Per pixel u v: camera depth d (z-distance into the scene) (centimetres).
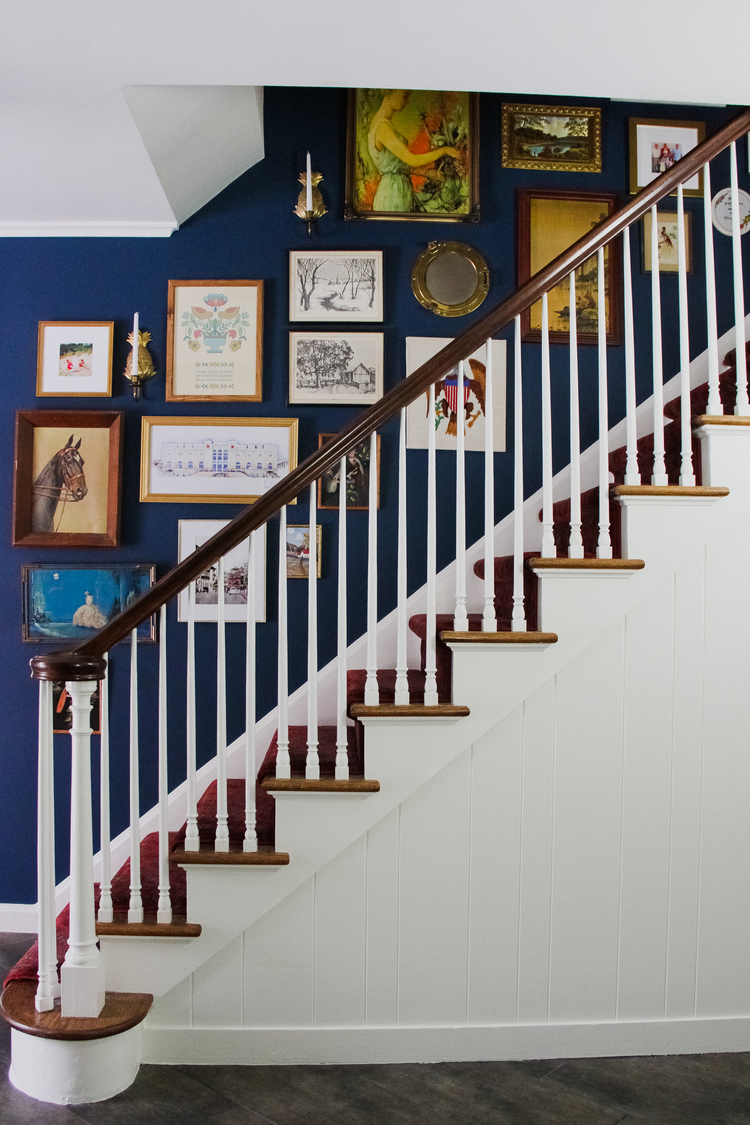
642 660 240
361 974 234
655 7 213
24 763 325
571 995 238
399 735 229
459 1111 209
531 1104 213
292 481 229
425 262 334
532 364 339
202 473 328
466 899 235
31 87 241
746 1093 219
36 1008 218
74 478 329
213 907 227
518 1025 237
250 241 334
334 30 219
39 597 326
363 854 233
